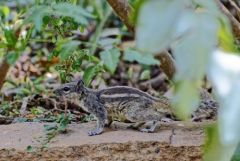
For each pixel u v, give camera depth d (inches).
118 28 534.6
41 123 263.3
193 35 79.7
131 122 251.4
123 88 243.1
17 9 437.7
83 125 253.9
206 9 84.0
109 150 226.4
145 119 241.3
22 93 376.8
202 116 256.5
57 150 227.6
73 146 226.8
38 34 418.3
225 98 77.1
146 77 445.1
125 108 240.7
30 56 493.7
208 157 89.9
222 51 83.7
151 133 239.0
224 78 77.8
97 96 241.6
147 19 80.6
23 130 250.2
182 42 79.7
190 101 79.1
